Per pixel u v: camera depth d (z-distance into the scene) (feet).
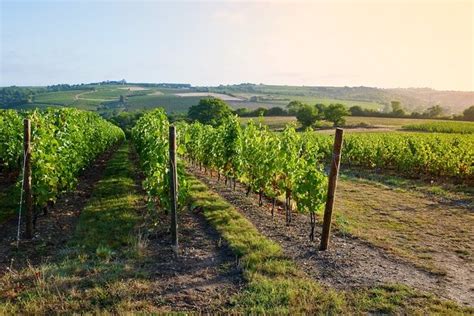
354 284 24.11
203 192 50.62
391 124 259.60
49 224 36.19
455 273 27.04
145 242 30.50
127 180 60.95
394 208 47.11
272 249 29.19
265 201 47.98
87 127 77.92
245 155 47.98
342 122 259.19
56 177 37.47
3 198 46.44
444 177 73.31
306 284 23.48
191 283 23.85
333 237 33.99
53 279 23.73
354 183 67.10
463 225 40.04
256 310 20.36
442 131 209.67
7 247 29.89
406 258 29.25
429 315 20.39
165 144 38.32
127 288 22.70
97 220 37.14
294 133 42.68
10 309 20.10
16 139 55.01
